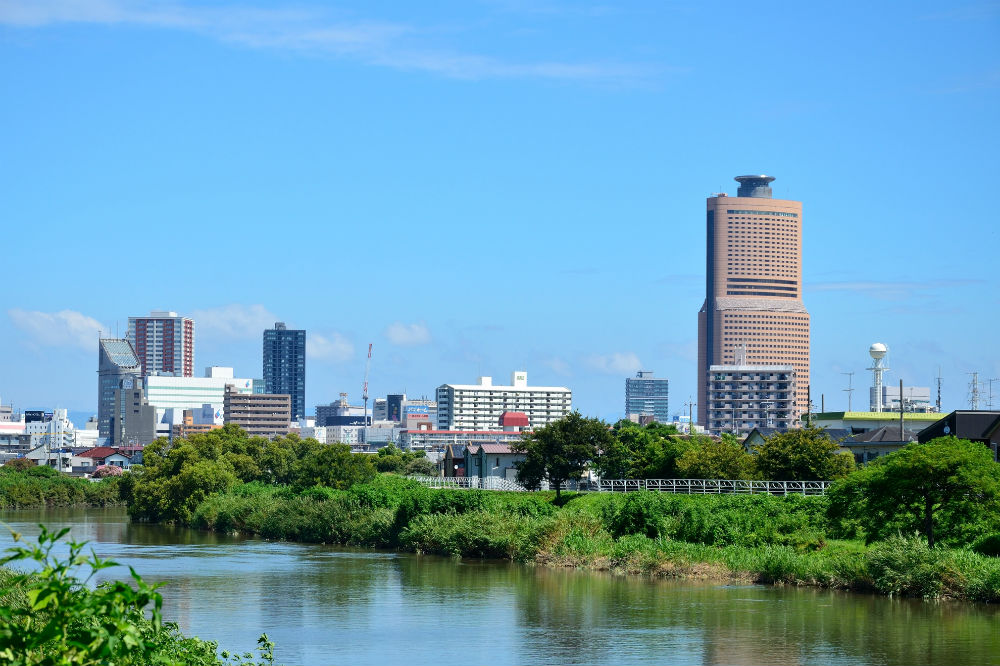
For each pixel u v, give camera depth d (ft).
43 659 66.95
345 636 264.93
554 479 574.56
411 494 541.75
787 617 283.18
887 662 228.22
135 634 67.92
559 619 286.46
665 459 572.10
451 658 236.63
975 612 288.30
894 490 340.59
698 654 238.48
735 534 409.49
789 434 507.71
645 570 387.14
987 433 478.18
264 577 394.93
